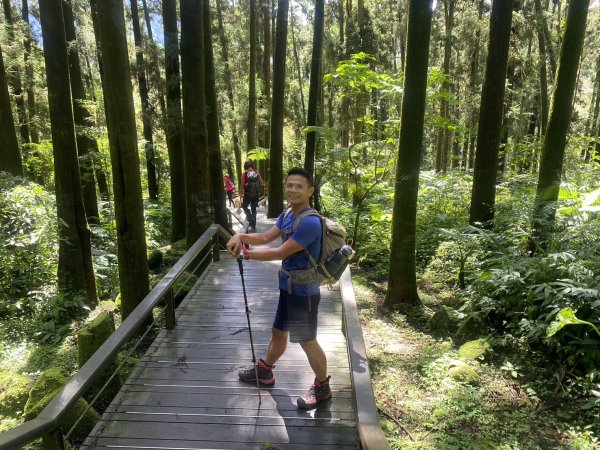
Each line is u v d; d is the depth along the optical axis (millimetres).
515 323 5355
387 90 8531
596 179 9969
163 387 3641
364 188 10031
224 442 3010
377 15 20250
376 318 6160
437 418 4113
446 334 5684
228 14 21203
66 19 10250
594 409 4078
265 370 3609
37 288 7242
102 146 11727
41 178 13375
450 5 15531
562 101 5816
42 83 14781
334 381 3715
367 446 2256
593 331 4559
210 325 4844
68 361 5391
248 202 10305
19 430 2053
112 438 3043
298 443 2998
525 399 4363
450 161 20188
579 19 5508
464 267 6914
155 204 14469
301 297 2965
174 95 8891
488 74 6492
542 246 6043
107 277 8672
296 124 25516
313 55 9727
